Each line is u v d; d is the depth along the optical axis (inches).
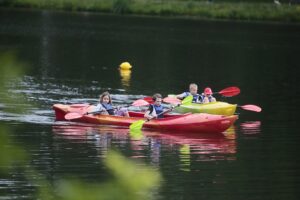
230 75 3799.2
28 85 3056.1
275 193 1298.0
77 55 4598.9
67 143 1774.1
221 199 1233.4
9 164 366.3
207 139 1934.1
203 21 7642.7
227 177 1425.9
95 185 362.9
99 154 1633.9
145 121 2101.4
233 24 7411.4
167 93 2999.5
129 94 2925.7
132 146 1780.3
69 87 3070.9
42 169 1412.4
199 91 3147.1
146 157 1624.0
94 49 5019.7
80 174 1375.5
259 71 4047.7
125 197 343.9
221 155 1683.1
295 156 1684.3
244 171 1489.9
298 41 6003.9
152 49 5162.4
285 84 3452.3
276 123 2246.6
